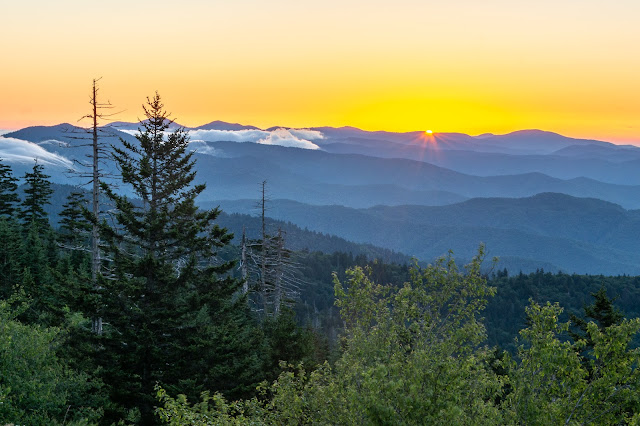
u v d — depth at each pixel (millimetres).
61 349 20938
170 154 23859
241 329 30594
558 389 13555
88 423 18031
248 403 15180
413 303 14359
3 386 15953
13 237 43312
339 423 12992
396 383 10633
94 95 24422
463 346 13273
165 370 20844
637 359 13289
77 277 23250
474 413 12250
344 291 15164
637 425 12508
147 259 21047
